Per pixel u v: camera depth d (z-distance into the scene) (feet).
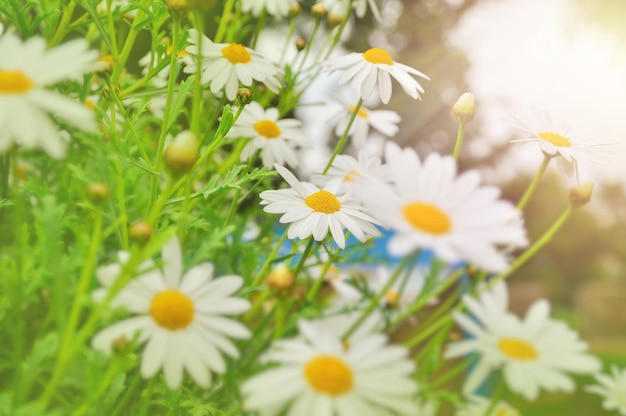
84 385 1.12
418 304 1.54
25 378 1.10
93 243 1.05
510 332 1.11
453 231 0.98
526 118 1.41
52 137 0.99
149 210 1.38
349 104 2.06
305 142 1.81
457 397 1.30
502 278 1.32
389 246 0.95
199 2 1.32
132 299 1.08
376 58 1.59
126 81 1.73
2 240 1.53
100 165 1.37
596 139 1.38
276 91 1.65
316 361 1.02
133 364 1.16
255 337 1.45
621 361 7.11
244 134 1.70
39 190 1.38
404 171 1.01
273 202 1.44
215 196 1.70
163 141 1.40
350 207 1.47
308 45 1.95
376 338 1.05
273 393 1.00
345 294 1.84
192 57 1.61
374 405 1.03
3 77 0.99
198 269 1.14
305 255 1.44
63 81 1.51
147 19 1.55
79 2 1.49
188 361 1.08
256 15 1.92
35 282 1.19
